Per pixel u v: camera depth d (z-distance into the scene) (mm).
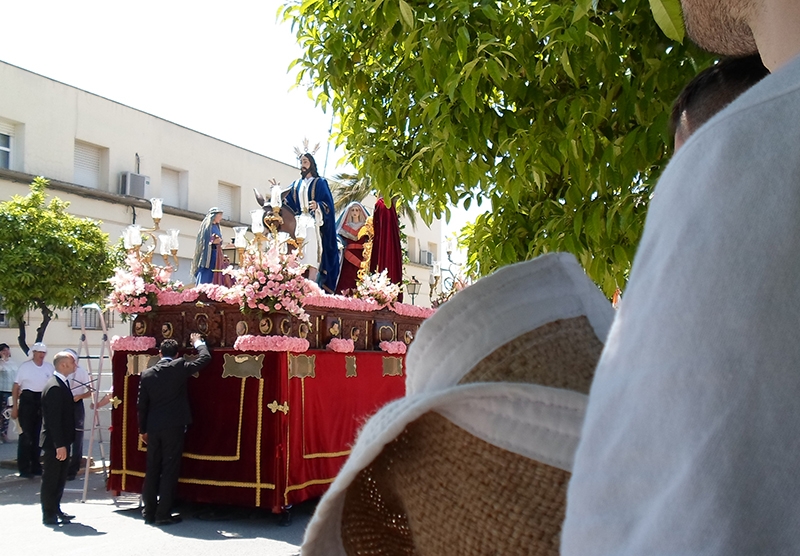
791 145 630
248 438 7688
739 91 1267
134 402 8617
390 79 4676
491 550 816
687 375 600
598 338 958
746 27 996
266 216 8531
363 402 9008
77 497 9500
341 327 8867
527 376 881
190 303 8242
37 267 14266
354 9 4234
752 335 592
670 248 653
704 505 567
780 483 571
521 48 3557
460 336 929
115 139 20953
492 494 826
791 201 615
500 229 4113
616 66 3223
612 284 3422
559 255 1009
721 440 576
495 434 834
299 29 5004
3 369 14938
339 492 903
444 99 3666
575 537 640
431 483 883
